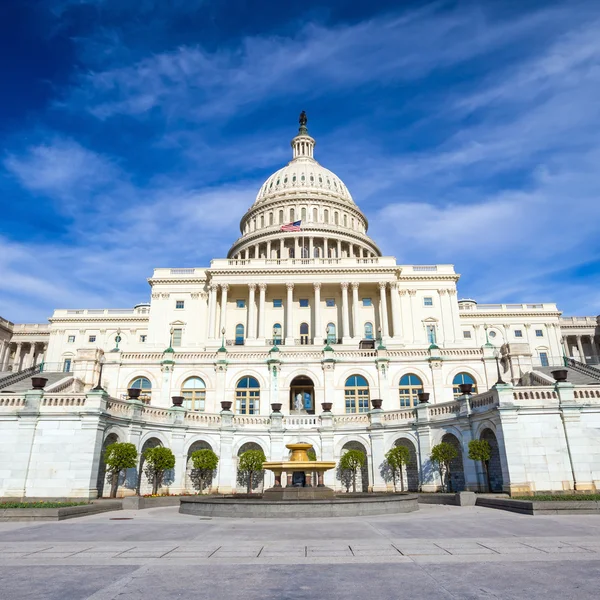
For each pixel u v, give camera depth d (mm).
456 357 39906
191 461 30172
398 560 9211
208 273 64625
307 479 30562
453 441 28125
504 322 80000
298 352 40094
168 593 7051
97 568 8664
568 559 9109
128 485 26078
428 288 67562
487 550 10062
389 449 30547
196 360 40031
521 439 22641
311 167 101062
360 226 97438
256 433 31797
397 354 40219
